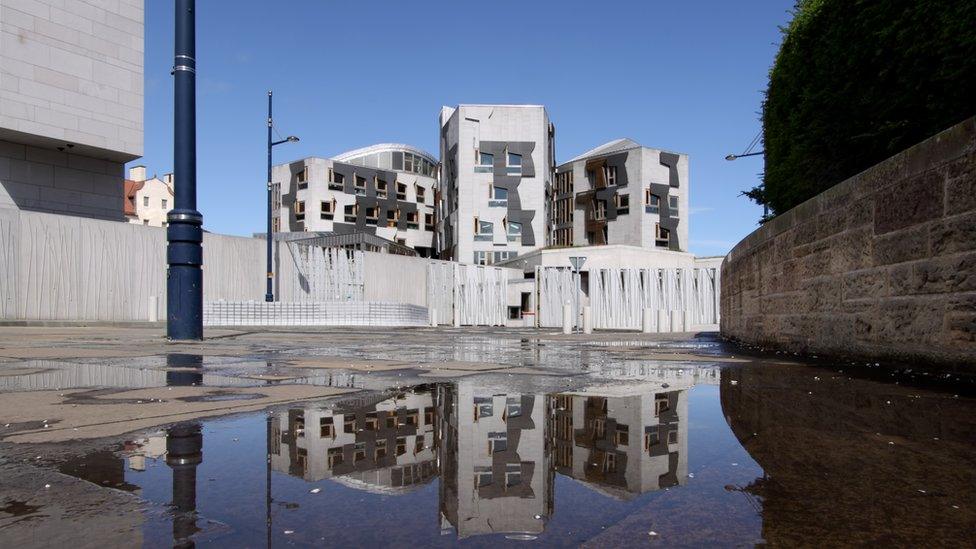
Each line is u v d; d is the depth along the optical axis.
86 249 20.42
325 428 2.35
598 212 61.28
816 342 6.45
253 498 1.44
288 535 1.18
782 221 7.61
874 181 5.11
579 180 63.38
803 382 4.03
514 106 54.78
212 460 1.82
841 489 1.57
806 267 6.73
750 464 1.84
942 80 5.50
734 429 2.39
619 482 1.63
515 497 1.48
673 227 59.66
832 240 6.00
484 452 1.98
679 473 1.72
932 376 4.27
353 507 1.38
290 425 2.40
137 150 26.12
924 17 5.53
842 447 2.08
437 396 3.27
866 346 5.29
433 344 9.63
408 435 2.24
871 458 1.91
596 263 37.84
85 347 7.80
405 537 1.18
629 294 28.94
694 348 8.48
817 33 7.73
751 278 9.27
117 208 26.80
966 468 1.79
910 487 1.59
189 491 1.48
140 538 1.14
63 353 6.60
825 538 1.21
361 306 24.27
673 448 2.06
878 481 1.64
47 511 1.31
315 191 63.16
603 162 60.72
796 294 7.06
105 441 2.07
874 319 5.14
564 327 16.91
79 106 24.22
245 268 25.59
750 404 3.04
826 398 3.27
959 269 3.99
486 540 1.17
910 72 5.81
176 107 9.04
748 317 9.50
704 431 2.35
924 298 4.39
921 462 1.86
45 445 2.00
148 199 81.44
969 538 1.21
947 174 4.11
